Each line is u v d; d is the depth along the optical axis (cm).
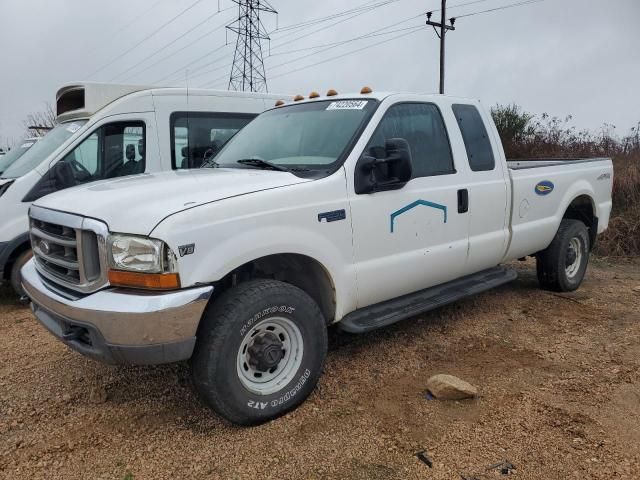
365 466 301
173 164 723
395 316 416
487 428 336
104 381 408
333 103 447
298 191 353
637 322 522
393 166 386
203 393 320
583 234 627
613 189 1007
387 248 408
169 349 298
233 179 358
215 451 317
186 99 736
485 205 489
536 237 560
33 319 571
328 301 384
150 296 294
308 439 327
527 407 360
